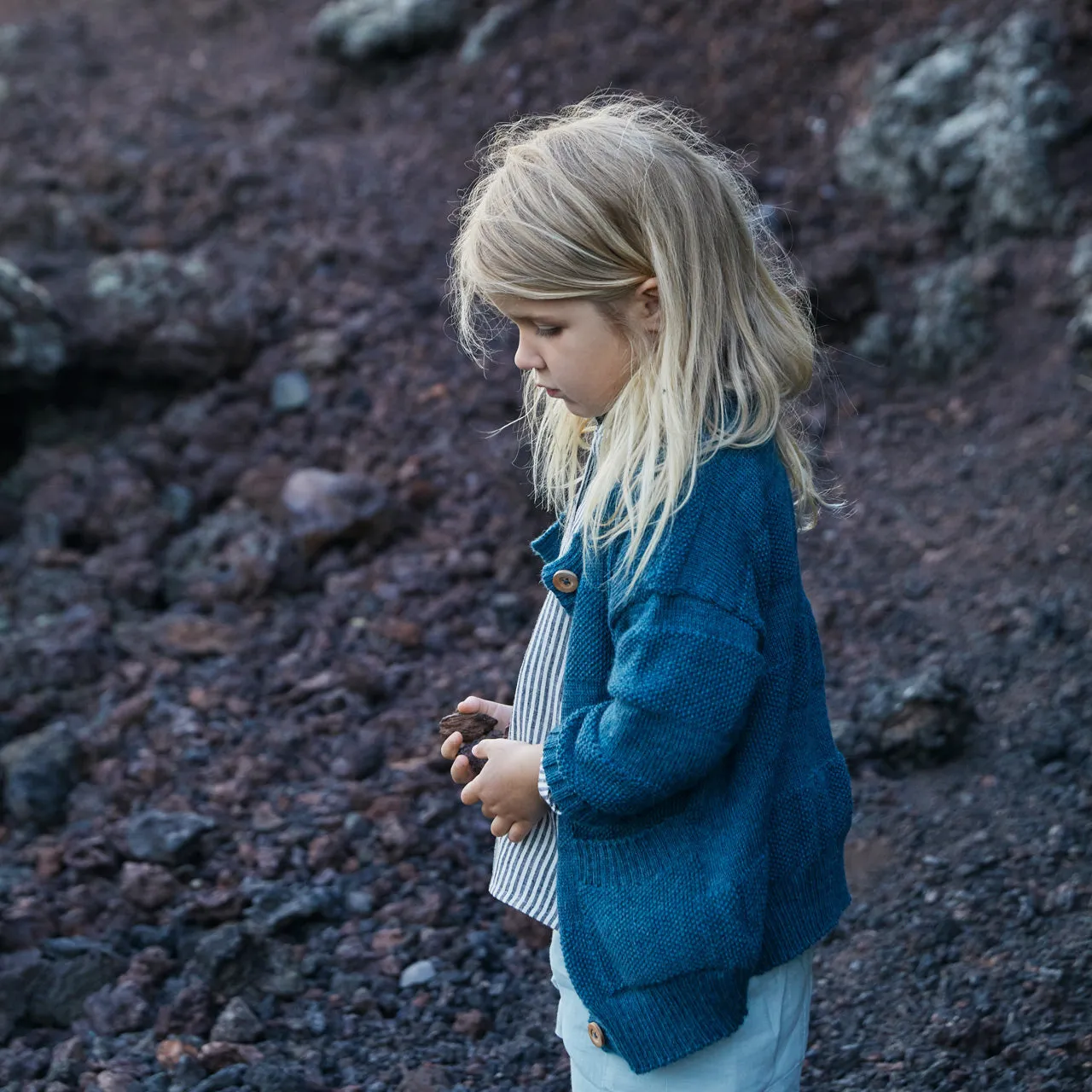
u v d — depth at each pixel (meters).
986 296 5.00
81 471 4.88
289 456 4.87
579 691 1.72
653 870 1.70
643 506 1.64
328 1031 2.74
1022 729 3.40
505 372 5.07
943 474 4.51
